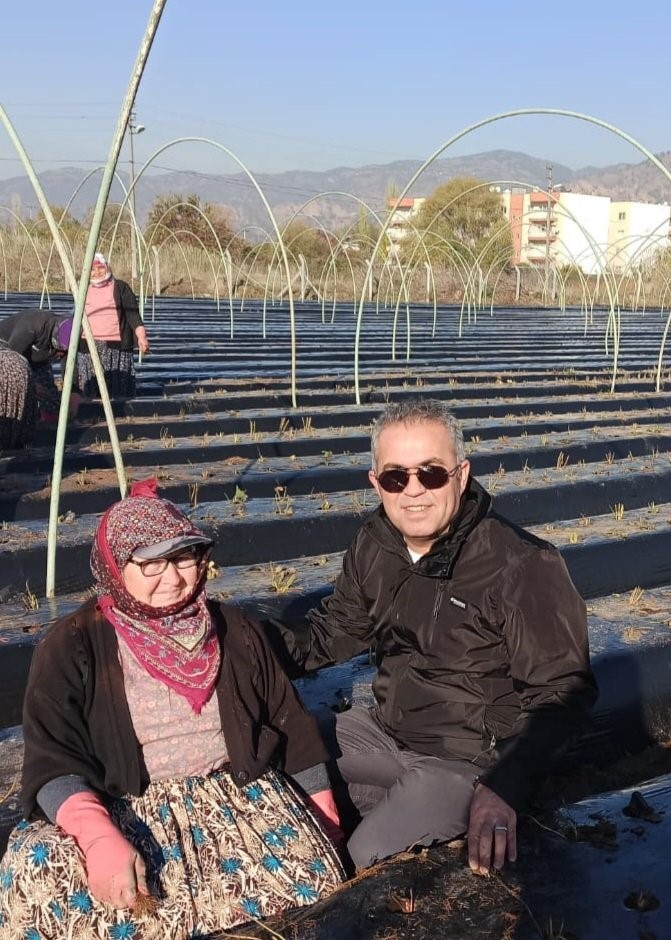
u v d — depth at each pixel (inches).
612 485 266.2
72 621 96.3
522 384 457.7
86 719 94.3
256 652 102.9
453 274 1328.7
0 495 225.9
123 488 180.2
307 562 205.5
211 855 93.9
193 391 395.5
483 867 97.8
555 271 1294.3
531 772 100.6
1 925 90.5
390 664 115.0
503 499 245.6
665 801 116.8
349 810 120.3
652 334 837.2
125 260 1098.1
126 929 88.0
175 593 93.4
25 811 92.8
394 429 102.3
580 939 89.7
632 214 3179.1
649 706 154.6
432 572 105.5
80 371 350.3
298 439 310.0
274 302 989.8
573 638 102.8
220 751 97.9
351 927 91.8
